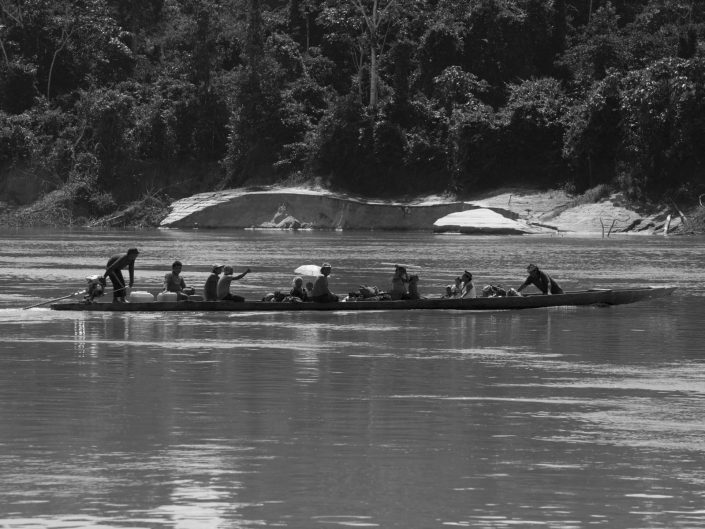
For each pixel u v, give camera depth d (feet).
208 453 158.40
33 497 136.67
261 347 270.46
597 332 306.55
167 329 305.12
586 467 152.35
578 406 195.21
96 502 134.92
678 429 176.35
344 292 425.28
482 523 128.16
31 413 185.16
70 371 230.27
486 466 152.56
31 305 362.74
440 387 214.07
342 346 273.95
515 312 356.79
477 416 185.57
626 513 132.16
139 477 145.69
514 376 228.43
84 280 458.91
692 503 136.36
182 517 129.49
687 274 520.83
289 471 149.18
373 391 208.85
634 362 249.75
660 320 336.29
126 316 334.85
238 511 131.75
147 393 204.54
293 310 350.64
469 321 331.77
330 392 207.41
